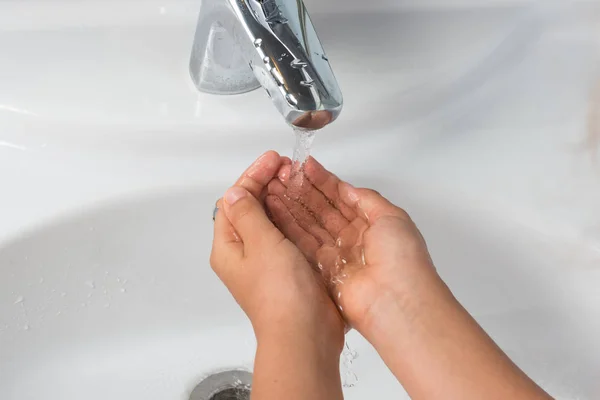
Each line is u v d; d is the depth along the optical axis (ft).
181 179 2.31
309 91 1.91
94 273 2.35
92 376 2.35
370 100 2.41
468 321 2.11
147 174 2.31
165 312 2.45
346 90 2.41
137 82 2.36
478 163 2.42
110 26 2.43
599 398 2.38
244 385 2.42
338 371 2.10
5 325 2.25
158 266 2.41
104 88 2.34
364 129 2.41
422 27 2.53
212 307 2.48
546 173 2.42
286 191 2.32
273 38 1.95
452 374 2.06
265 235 2.19
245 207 2.22
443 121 2.46
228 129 2.33
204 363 2.43
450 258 2.48
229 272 2.22
